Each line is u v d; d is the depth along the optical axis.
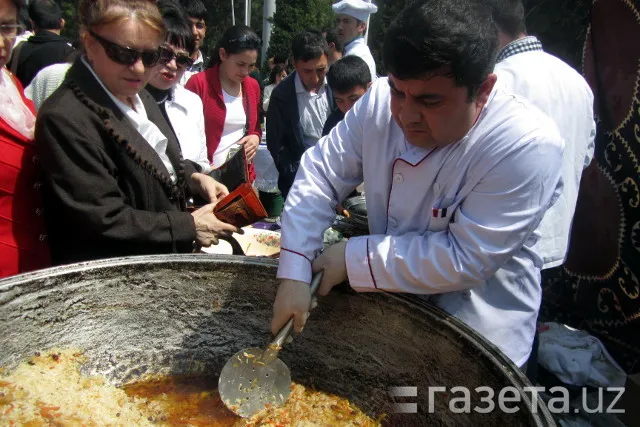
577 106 1.62
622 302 2.11
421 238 1.11
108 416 1.17
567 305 2.43
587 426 1.79
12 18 1.26
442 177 1.06
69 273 1.20
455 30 0.83
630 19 1.93
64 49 3.06
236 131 3.11
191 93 2.30
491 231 1.01
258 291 1.36
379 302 1.21
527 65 1.61
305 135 3.23
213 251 2.17
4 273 1.34
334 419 1.29
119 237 1.33
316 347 1.37
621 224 2.07
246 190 1.50
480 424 1.03
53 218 1.40
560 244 1.64
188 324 1.39
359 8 3.75
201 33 2.76
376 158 1.17
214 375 1.42
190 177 1.79
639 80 1.92
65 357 1.25
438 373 1.14
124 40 1.26
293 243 1.17
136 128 1.42
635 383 1.79
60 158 1.24
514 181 0.99
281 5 11.26
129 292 1.30
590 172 2.18
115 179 1.34
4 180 1.30
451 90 0.88
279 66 6.40
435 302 1.21
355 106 1.23
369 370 1.30
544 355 2.02
